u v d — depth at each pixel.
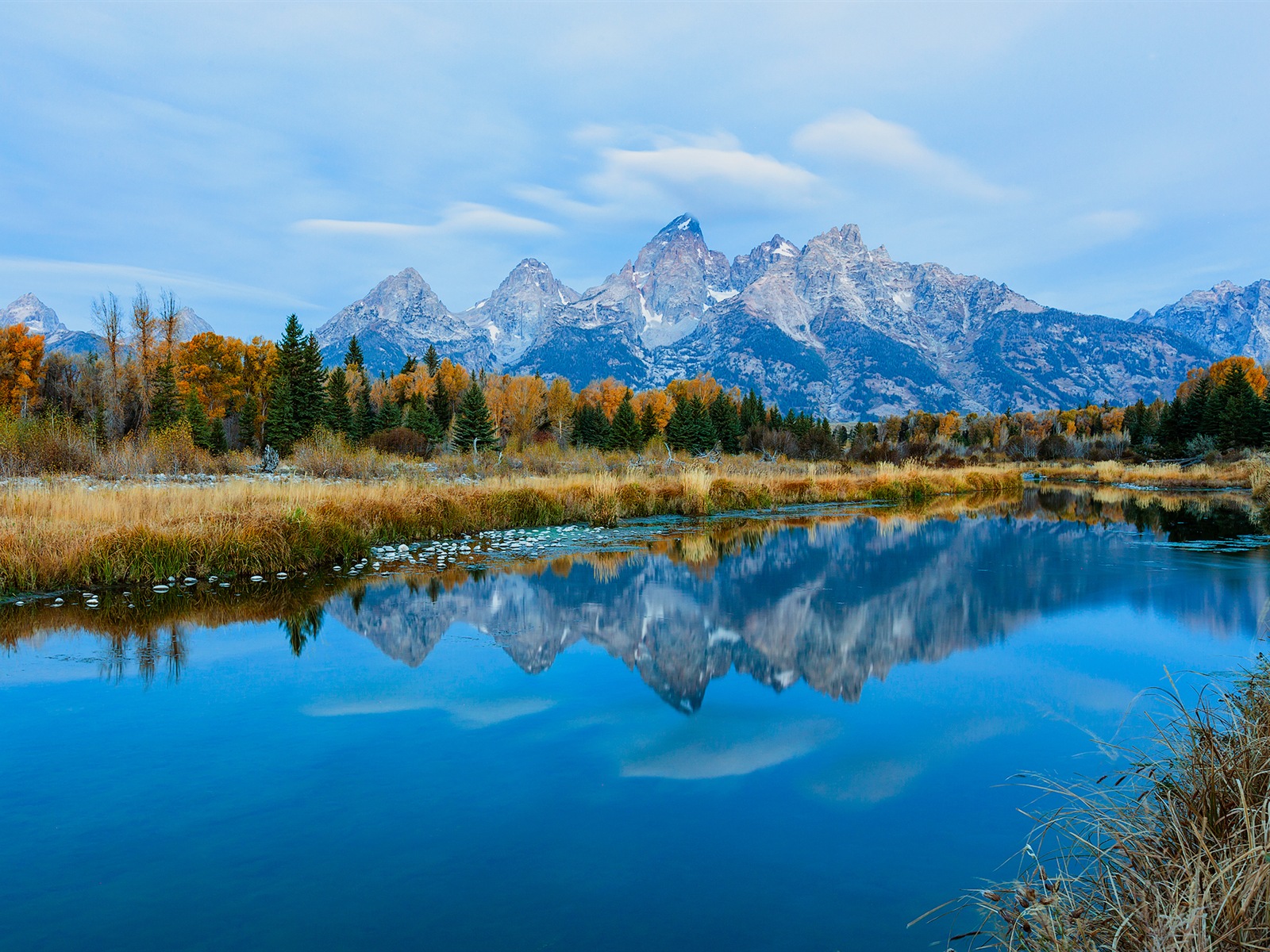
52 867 3.72
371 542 14.09
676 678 6.96
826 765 5.06
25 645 7.75
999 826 4.20
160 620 8.75
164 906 3.40
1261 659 5.66
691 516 20.94
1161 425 59.50
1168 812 3.49
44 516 11.93
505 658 7.54
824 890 3.56
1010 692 6.62
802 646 8.13
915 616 9.50
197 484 19.55
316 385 44.31
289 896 3.49
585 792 4.61
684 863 3.81
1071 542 16.16
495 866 3.77
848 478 28.28
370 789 4.63
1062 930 2.88
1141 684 6.87
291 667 7.12
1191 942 2.40
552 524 18.61
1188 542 16.22
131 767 4.93
